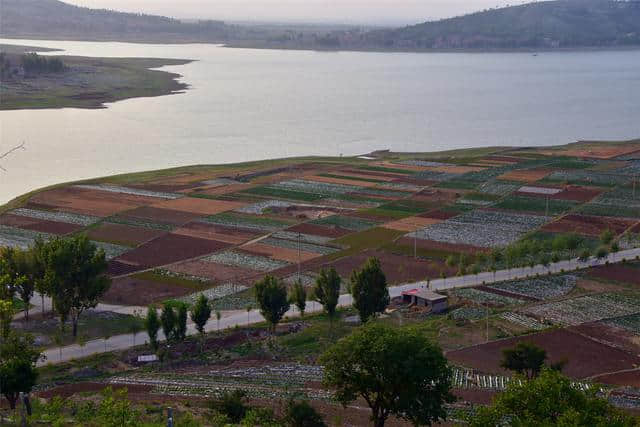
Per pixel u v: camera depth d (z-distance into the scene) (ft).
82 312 324.80
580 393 160.56
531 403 157.89
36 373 207.51
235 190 558.97
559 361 252.21
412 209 506.48
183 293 348.79
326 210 503.20
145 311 326.24
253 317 319.27
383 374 178.81
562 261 397.19
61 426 164.45
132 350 281.74
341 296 346.33
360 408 217.77
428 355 179.32
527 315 312.71
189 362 267.80
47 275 288.30
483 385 239.50
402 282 362.33
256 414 191.72
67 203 513.45
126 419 161.07
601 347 277.44
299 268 382.63
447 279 367.25
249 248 419.13
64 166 648.38
